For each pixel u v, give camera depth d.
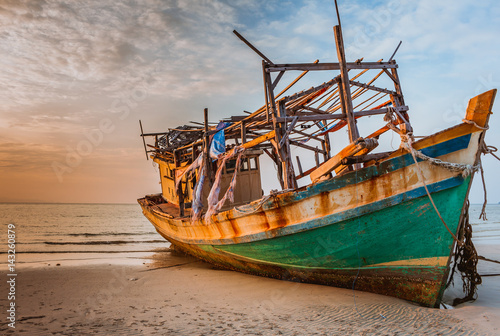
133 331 4.84
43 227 35.38
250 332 4.72
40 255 16.34
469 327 4.68
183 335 4.65
